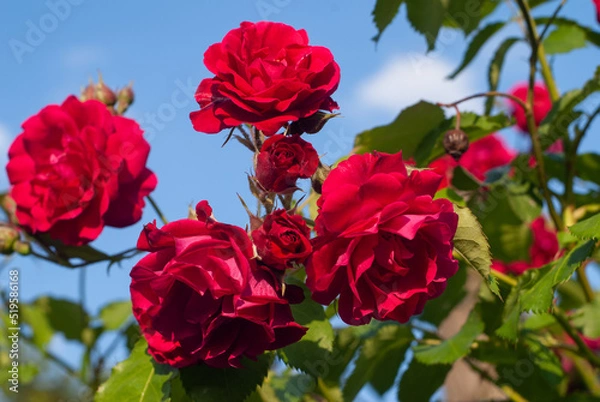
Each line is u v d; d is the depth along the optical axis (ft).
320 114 1.95
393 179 1.79
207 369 2.03
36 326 3.08
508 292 2.44
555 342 2.85
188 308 1.86
